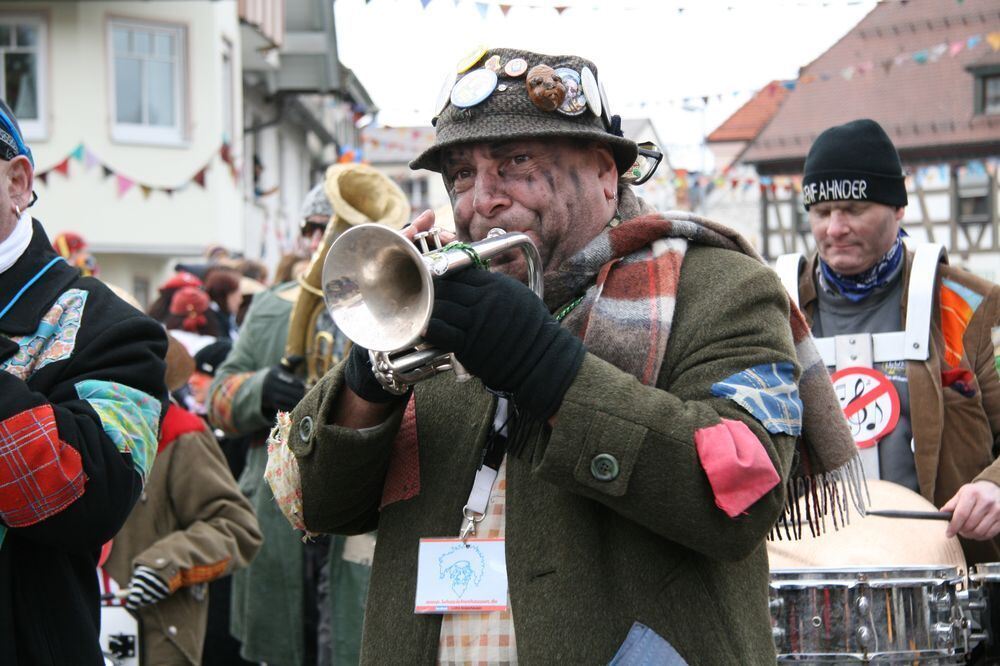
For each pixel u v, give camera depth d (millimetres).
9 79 22969
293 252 7906
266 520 6422
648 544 2641
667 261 2744
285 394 6363
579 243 2801
